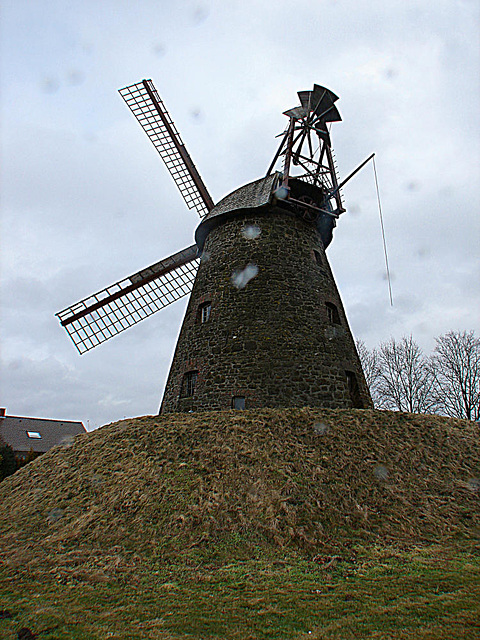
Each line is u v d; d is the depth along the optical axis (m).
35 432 51.25
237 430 14.70
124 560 9.79
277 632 6.52
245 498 11.65
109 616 7.31
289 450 13.61
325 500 11.60
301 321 19.02
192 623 6.93
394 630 6.42
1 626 7.09
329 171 21.89
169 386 20.00
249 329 18.56
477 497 12.61
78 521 11.80
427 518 11.38
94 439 16.67
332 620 6.82
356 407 18.67
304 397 17.34
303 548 9.93
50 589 8.58
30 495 14.06
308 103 22.11
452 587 7.93
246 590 8.15
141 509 11.70
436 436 15.58
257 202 21.34
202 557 9.72
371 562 9.25
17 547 10.98
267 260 20.16
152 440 15.08
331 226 22.97
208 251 22.06
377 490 12.35
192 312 20.81
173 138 28.11
